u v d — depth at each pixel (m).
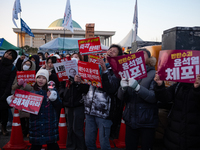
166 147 2.52
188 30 3.07
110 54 3.02
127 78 2.44
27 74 3.39
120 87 2.71
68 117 3.50
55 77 4.22
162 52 2.26
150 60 2.75
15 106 2.79
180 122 2.33
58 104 2.81
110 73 2.95
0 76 4.01
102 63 2.65
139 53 2.36
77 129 3.41
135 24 13.09
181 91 2.36
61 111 3.87
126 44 17.05
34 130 2.73
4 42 16.84
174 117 2.41
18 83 2.91
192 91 2.19
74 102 3.32
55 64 3.40
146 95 2.44
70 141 3.58
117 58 2.40
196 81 2.07
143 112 2.54
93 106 2.86
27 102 2.78
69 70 3.30
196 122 2.28
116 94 2.90
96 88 2.91
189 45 3.09
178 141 2.32
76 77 3.10
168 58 2.20
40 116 2.76
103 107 2.80
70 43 17.03
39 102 2.74
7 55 4.08
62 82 3.63
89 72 2.74
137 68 2.40
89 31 9.34
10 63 4.07
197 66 2.09
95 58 3.16
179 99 2.37
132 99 2.62
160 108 3.80
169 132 2.47
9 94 4.04
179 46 3.08
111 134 4.23
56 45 16.66
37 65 6.41
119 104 2.97
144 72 2.40
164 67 2.24
